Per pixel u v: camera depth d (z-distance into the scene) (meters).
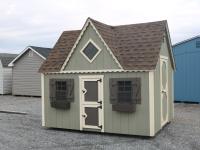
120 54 10.65
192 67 18.89
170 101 13.02
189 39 18.92
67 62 11.15
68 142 9.43
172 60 13.16
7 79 28.95
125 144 9.12
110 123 10.42
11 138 10.00
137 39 10.95
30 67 26.52
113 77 10.34
